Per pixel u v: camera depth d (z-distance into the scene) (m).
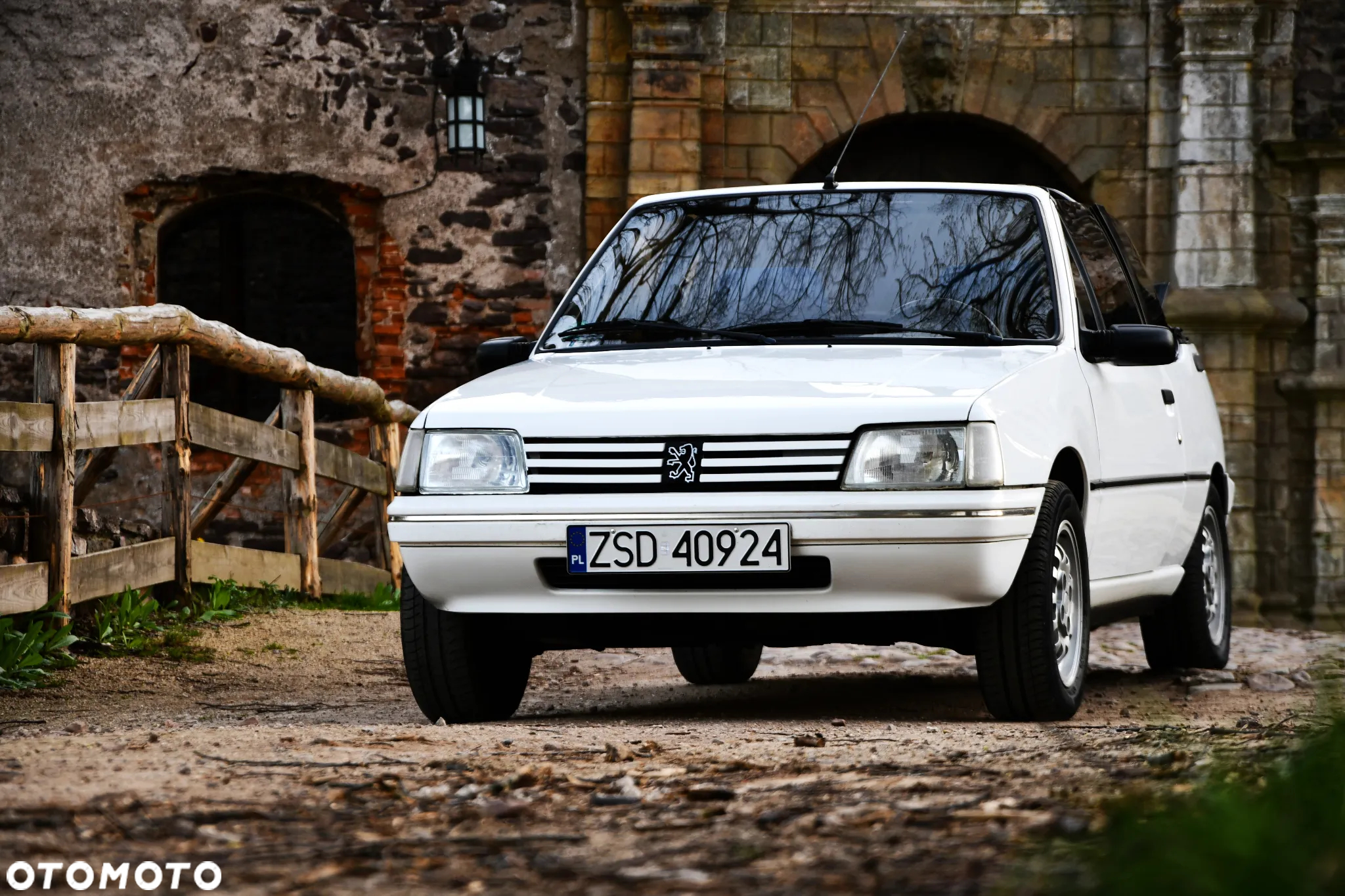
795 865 5.02
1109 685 13.52
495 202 30.30
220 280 36.81
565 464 9.35
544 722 10.08
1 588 12.75
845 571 9.01
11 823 5.79
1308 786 4.84
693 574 9.16
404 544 9.59
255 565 17.48
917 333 10.52
